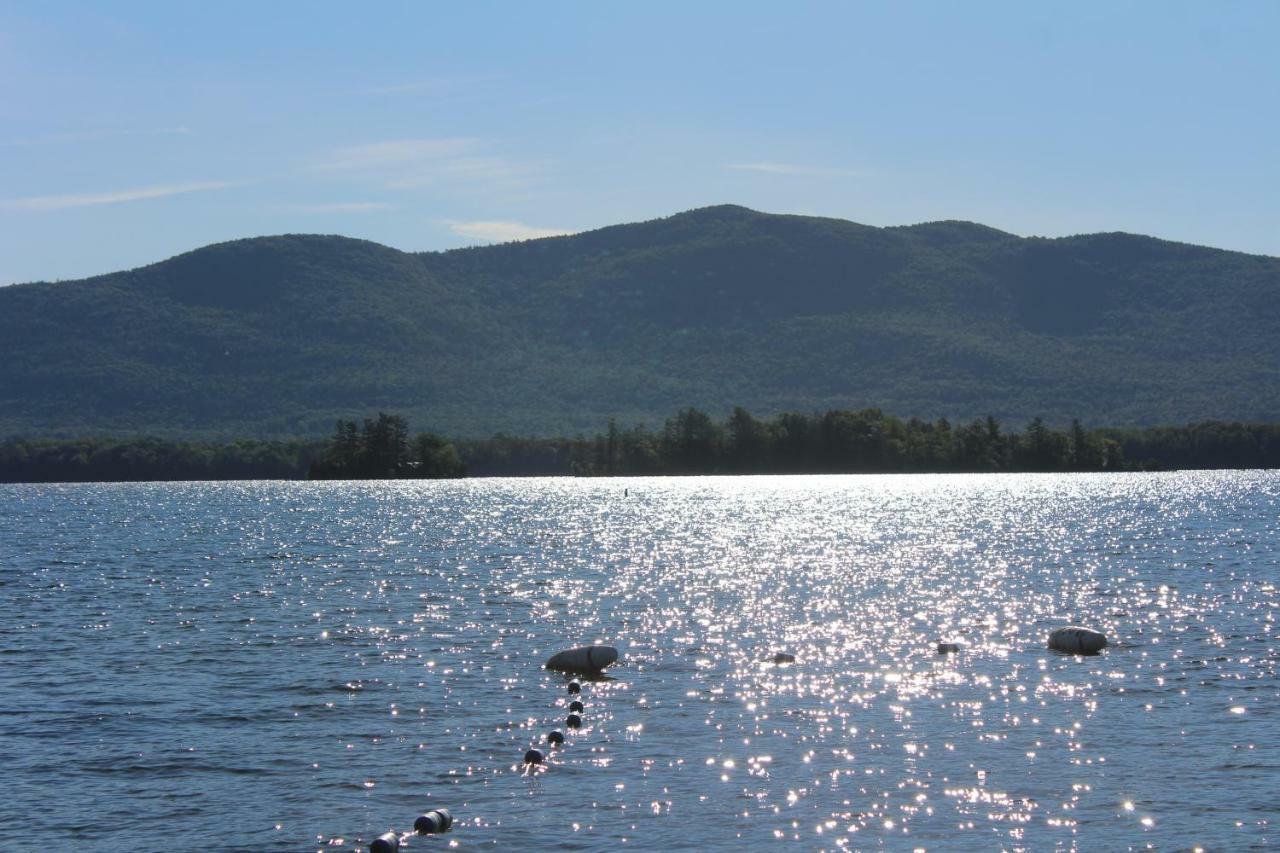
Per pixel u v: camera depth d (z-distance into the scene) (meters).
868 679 52.09
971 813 35.91
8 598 80.88
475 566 102.69
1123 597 77.31
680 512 186.50
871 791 37.69
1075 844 33.75
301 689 50.81
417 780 39.06
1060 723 44.69
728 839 34.25
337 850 33.97
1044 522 152.75
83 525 168.50
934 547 117.88
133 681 52.62
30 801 37.41
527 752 41.41
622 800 37.12
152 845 34.25
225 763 40.81
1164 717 45.50
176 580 92.50
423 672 54.16
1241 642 60.03
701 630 65.12
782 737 43.19
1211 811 35.91
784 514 177.12
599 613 71.94
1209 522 148.38
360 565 104.38
